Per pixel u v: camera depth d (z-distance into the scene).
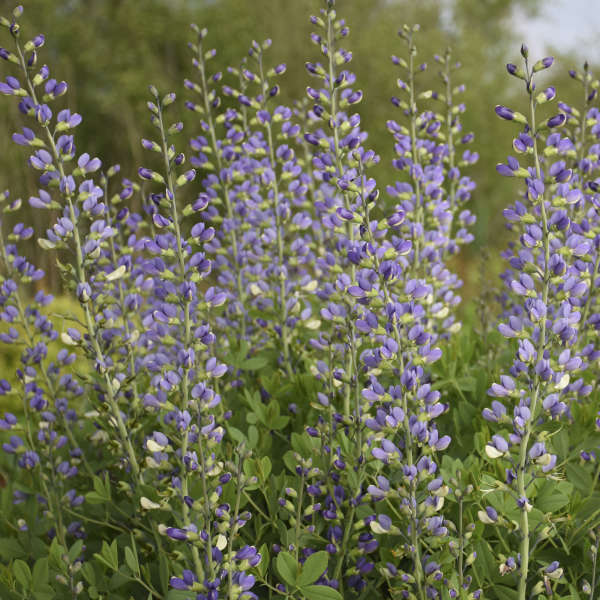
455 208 3.00
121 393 2.36
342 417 2.00
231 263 2.93
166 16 16.33
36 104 1.87
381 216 2.55
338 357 2.32
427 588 1.73
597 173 2.61
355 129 2.31
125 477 2.37
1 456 2.70
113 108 13.88
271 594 2.04
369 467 2.11
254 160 2.80
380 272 1.66
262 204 2.61
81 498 2.24
